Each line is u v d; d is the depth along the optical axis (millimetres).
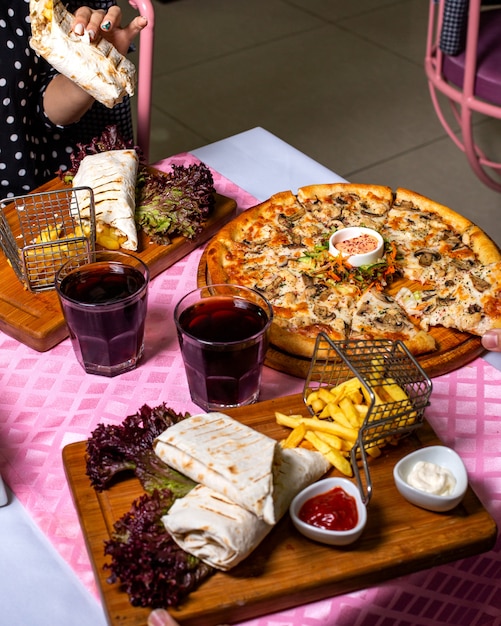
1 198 2199
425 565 1066
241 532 984
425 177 4062
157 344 1487
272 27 5398
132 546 992
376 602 1052
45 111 2146
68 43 1631
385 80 4852
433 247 1758
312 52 5121
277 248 1740
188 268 1684
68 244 1559
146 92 2188
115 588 1000
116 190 1641
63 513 1175
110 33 1804
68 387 1388
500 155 4238
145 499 1059
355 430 1159
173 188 1703
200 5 5672
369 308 1562
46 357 1455
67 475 1176
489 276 1567
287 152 2102
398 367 1290
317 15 5551
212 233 1779
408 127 4445
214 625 1003
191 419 1139
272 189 1954
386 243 1750
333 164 4145
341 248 1694
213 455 1053
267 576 1017
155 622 948
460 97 2803
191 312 1317
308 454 1141
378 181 4016
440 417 1338
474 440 1298
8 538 1145
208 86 4766
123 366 1407
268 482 1012
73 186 1715
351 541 1038
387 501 1126
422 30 5379
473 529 1083
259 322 1300
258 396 1352
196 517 992
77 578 1090
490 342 1438
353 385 1240
